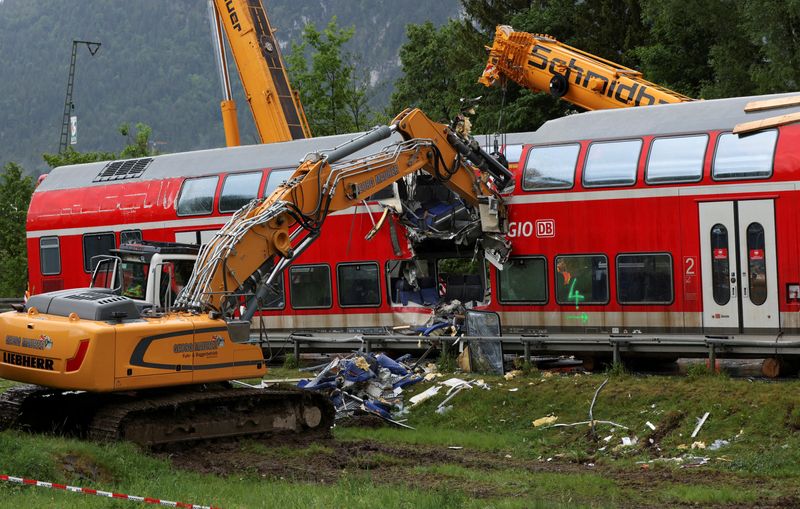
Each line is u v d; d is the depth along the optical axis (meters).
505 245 60.34
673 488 34.94
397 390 54.12
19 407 41.44
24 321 39.28
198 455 39.59
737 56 96.00
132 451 36.31
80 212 79.44
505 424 48.88
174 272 49.34
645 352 54.41
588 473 38.47
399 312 65.50
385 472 37.47
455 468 38.19
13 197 150.12
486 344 56.91
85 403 41.41
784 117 53.94
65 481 31.62
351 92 138.50
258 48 84.56
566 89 71.06
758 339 52.12
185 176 74.94
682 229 55.47
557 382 51.22
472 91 124.44
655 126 58.00
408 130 55.47
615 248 57.31
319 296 67.81
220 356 40.91
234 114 86.44
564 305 58.69
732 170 54.38
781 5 86.44
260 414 42.94
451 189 59.66
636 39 115.06
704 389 46.50
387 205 64.56
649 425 44.53
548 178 59.53
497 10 134.62
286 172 70.75
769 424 42.41
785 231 52.69
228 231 43.31
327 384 53.12
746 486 35.44
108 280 49.62
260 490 32.31
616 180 57.53
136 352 38.38
